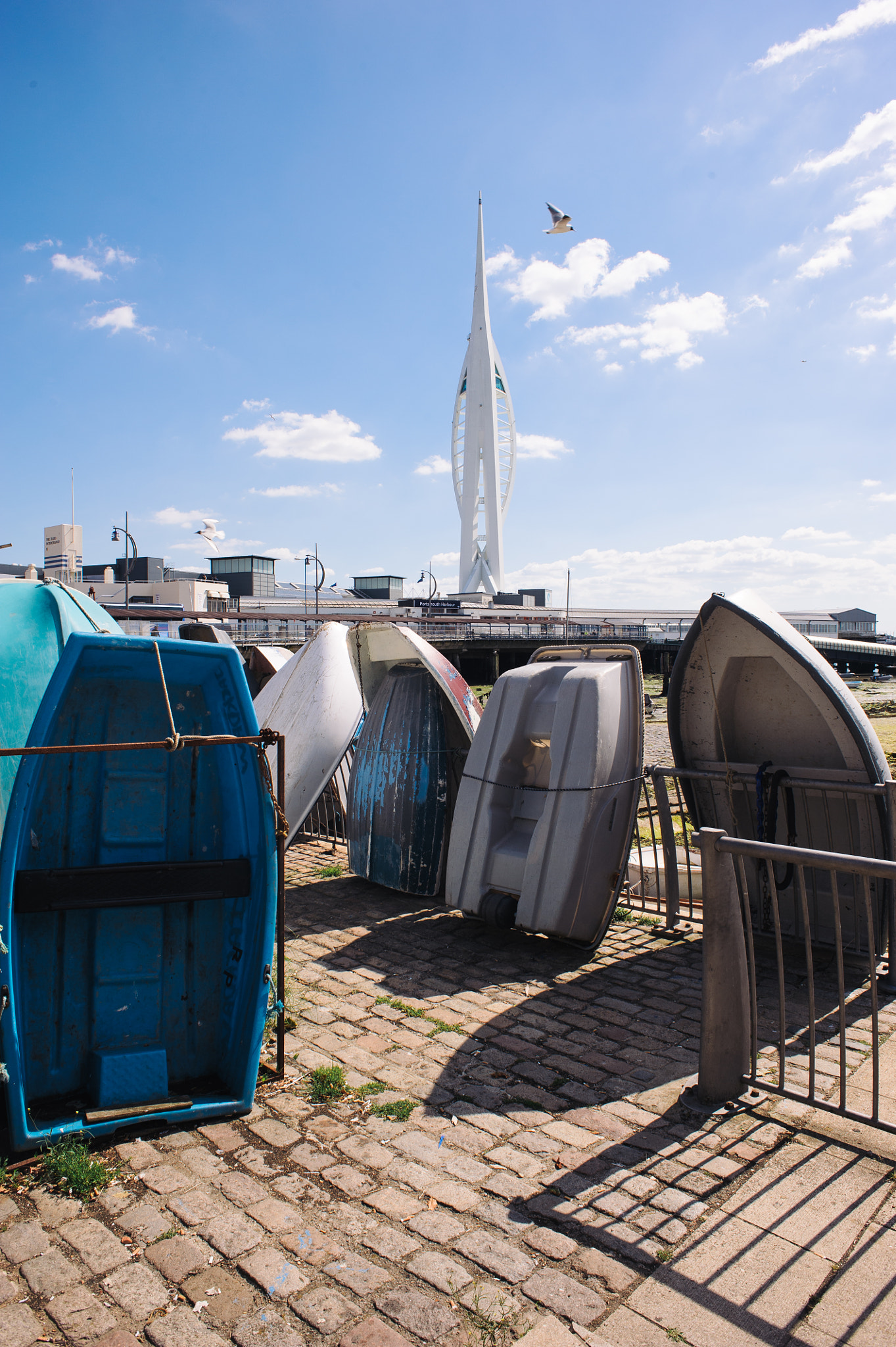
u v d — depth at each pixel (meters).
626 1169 2.73
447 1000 4.21
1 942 2.73
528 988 4.37
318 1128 3.01
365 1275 2.24
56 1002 3.09
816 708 4.79
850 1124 2.97
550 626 74.56
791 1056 3.53
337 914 5.75
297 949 5.02
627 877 6.32
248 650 11.02
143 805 3.23
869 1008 4.04
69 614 3.97
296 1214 2.50
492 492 121.38
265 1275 2.24
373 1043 3.72
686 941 5.14
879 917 4.54
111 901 2.99
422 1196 2.60
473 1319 2.09
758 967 4.67
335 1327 2.06
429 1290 2.19
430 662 6.28
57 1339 2.02
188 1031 3.30
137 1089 3.05
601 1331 2.04
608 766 4.84
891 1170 2.70
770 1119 3.02
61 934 3.10
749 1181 2.65
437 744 6.25
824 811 4.82
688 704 5.17
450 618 67.94
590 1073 3.42
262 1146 2.89
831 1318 2.07
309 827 8.50
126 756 3.21
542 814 4.91
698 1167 2.74
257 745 3.18
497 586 120.88
